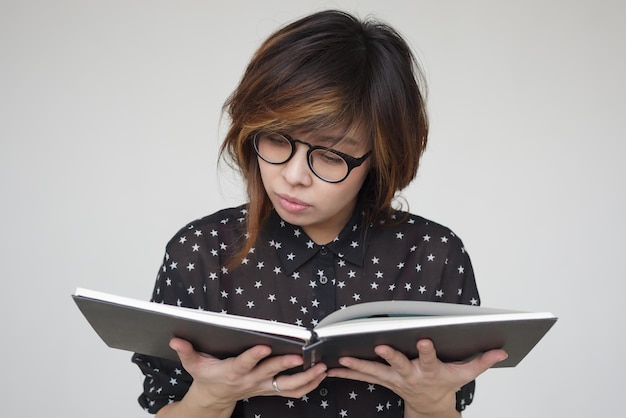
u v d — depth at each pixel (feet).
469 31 8.15
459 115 8.23
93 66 8.07
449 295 4.57
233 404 3.98
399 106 3.85
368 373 3.76
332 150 3.71
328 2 8.12
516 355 3.90
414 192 8.27
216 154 8.13
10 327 8.27
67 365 8.35
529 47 8.21
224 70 8.11
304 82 3.63
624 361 8.70
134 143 8.14
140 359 4.33
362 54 3.77
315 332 3.41
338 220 4.33
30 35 8.02
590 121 8.35
